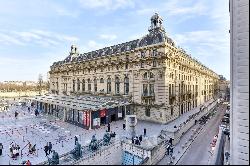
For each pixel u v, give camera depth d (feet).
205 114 199.11
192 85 221.25
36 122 156.76
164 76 145.79
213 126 153.48
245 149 62.59
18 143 107.45
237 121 64.80
